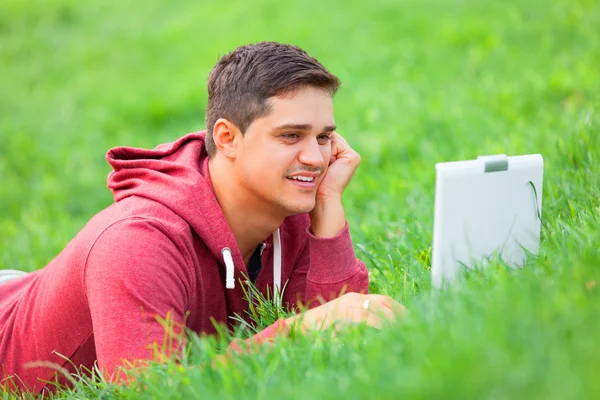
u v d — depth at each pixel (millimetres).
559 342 3492
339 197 5746
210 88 5531
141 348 4797
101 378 4828
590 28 15266
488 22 17391
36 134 17156
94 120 17250
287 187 5305
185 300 5191
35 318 5617
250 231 5605
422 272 5930
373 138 12070
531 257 5238
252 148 5277
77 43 23016
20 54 22797
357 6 20516
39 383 5695
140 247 4977
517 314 3736
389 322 4426
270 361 4414
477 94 12852
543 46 14859
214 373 4363
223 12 22812
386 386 3523
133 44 21938
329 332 4473
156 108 17125
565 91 12039
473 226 5074
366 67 16641
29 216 12969
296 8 21578
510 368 3289
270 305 5527
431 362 3539
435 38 17297
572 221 5711
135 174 5547
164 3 25156
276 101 5172
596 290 4137
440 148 10820
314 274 5652
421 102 13266
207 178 5516
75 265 5230
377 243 7309
